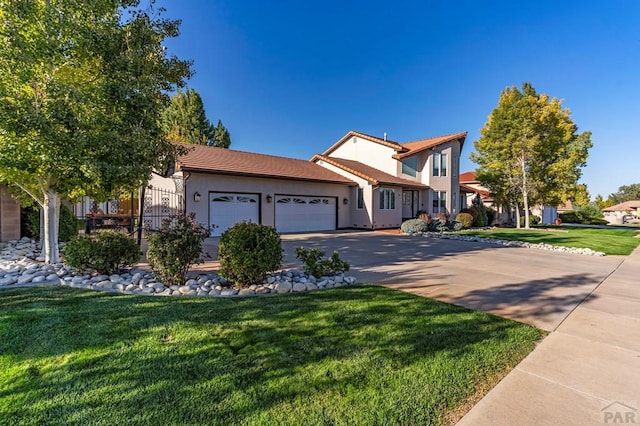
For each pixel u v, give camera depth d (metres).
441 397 2.62
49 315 4.05
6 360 3.01
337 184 20.42
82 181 6.73
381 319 4.25
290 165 19.98
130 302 4.65
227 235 5.84
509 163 23.00
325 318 4.23
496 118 23.55
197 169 13.75
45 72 6.32
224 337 3.59
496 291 6.04
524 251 12.01
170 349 3.28
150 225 13.66
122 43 6.64
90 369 2.88
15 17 5.72
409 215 24.34
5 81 5.79
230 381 2.74
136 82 6.38
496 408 2.52
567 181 23.22
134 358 3.09
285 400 2.51
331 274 6.62
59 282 5.72
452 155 25.58
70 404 2.41
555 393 2.74
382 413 2.39
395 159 23.64
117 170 6.21
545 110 22.33
